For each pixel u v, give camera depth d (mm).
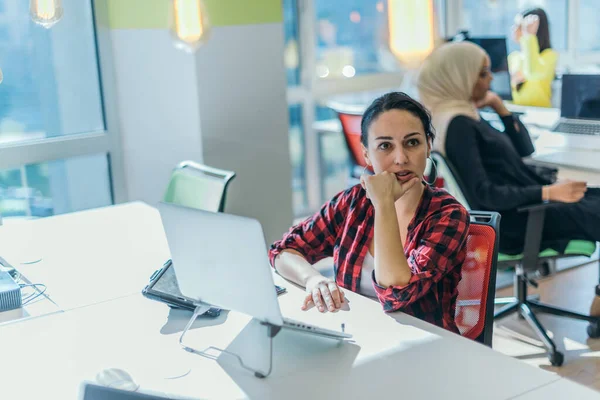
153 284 1915
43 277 2180
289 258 2035
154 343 1681
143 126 3955
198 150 3857
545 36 4918
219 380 1484
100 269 2232
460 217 1815
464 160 3068
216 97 3869
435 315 1832
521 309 3203
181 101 3840
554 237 3088
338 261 1999
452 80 3189
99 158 3992
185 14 2854
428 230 1815
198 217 1559
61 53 3807
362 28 5086
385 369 1493
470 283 1907
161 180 3988
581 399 1343
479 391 1387
